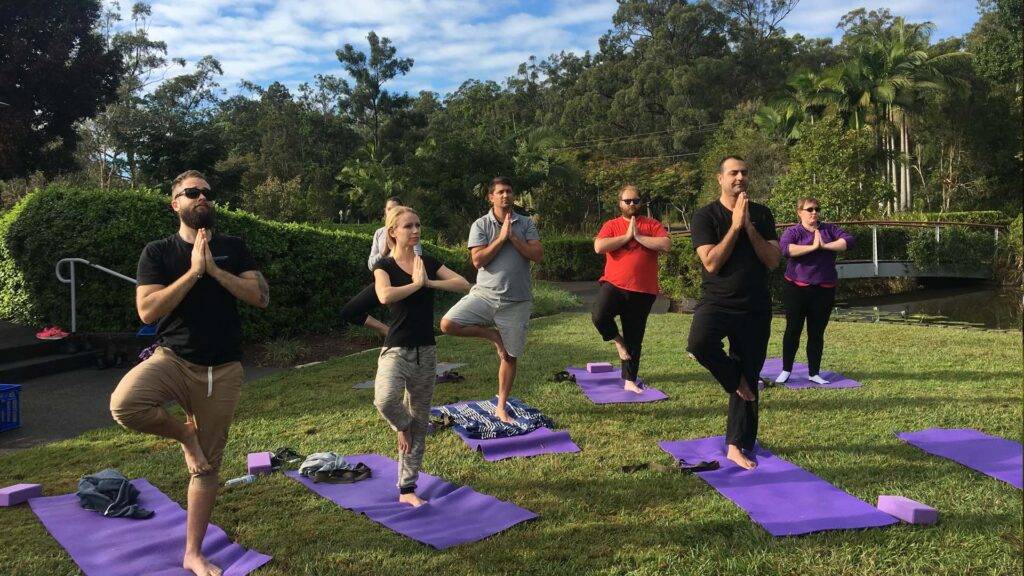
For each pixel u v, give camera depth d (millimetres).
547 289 15328
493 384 6500
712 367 4125
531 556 3021
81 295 7836
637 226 5898
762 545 3070
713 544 3102
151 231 7992
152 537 3230
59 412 5773
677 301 13484
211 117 56594
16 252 8266
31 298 8227
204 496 2895
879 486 3762
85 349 7688
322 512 3557
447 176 28969
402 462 3613
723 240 3936
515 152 34750
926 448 4344
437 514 3490
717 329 4035
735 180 3992
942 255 17859
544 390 6168
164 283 2875
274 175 50656
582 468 4141
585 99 59188
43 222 8000
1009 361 7184
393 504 3611
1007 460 4082
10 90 23234
